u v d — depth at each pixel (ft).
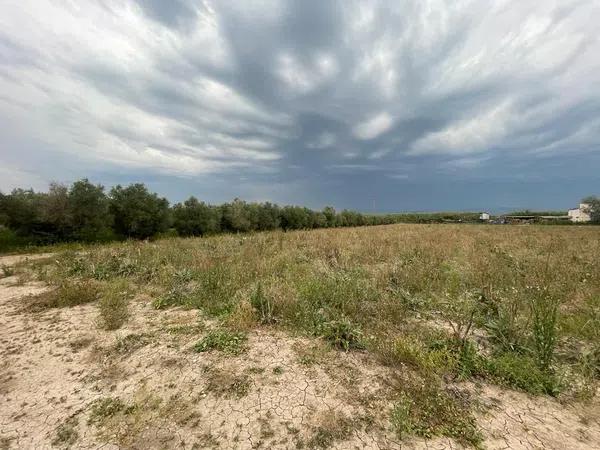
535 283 15.29
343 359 10.33
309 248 31.04
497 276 18.08
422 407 7.69
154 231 58.59
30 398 8.59
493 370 9.18
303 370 9.66
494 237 45.06
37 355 10.93
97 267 23.21
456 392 8.43
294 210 91.91
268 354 10.62
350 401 8.18
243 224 73.97
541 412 7.68
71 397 8.59
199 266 22.38
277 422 7.45
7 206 42.88
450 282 18.21
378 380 9.10
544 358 9.37
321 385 8.87
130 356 10.71
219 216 70.49
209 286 17.29
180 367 9.89
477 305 13.70
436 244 34.37
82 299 16.51
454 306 14.43
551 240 36.96
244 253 27.81
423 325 12.91
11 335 12.57
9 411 8.05
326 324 12.09
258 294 14.49
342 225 119.34
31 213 45.06
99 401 8.38
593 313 12.42
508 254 24.23
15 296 17.99
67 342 11.88
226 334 11.85
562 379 8.71
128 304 16.14
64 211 46.93
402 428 7.04
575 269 19.89
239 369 9.70
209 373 9.52
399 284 18.10
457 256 27.17
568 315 13.16
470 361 9.48
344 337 11.63
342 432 7.08
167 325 13.32
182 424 7.44
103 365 10.21
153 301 16.28
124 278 21.16
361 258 26.94
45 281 21.15
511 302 13.50
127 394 8.64
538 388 8.39
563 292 15.57
